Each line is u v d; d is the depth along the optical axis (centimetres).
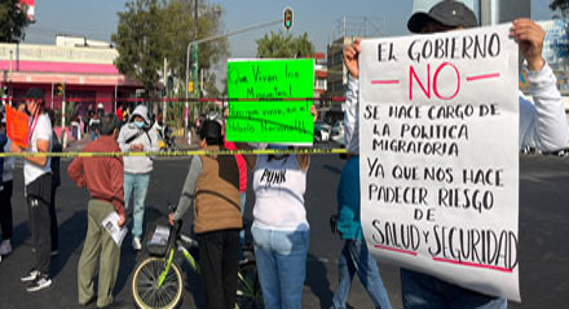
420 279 203
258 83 290
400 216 188
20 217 745
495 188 166
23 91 3309
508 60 162
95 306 406
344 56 209
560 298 162
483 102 167
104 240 403
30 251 575
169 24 3228
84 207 820
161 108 2744
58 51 3362
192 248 407
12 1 3612
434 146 179
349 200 339
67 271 500
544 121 165
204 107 2739
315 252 471
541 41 158
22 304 407
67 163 1536
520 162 167
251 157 333
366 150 194
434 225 181
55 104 2164
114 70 3456
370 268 324
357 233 333
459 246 176
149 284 406
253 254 400
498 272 168
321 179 659
